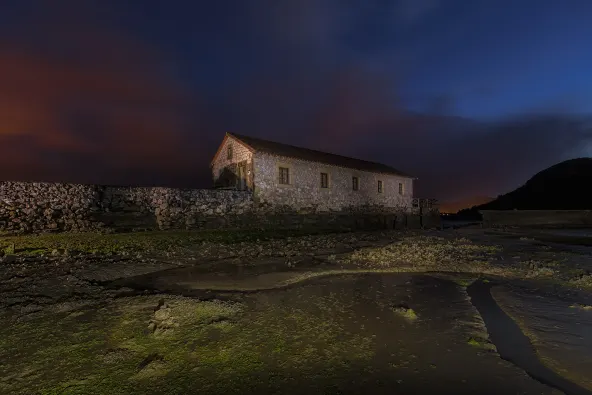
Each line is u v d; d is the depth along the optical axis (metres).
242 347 4.56
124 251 11.91
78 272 8.52
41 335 4.79
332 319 5.73
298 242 16.38
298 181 24.48
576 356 4.47
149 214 17.97
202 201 19.80
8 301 6.16
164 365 4.00
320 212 25.83
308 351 4.48
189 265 10.41
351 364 4.15
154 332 4.95
